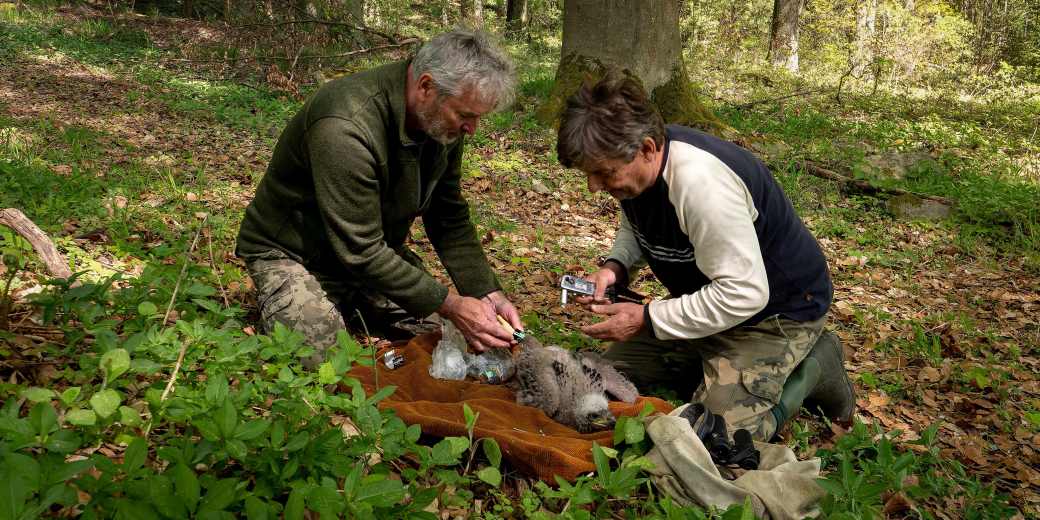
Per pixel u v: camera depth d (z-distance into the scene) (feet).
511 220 24.03
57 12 65.36
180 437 7.64
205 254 16.29
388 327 14.56
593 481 8.66
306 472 7.61
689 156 9.90
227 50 46.88
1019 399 14.98
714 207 9.83
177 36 60.34
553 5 98.99
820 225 26.86
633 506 9.34
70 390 7.29
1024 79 75.25
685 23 82.79
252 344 9.24
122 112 34.63
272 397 9.70
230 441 6.91
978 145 41.19
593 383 11.25
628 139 9.39
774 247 10.81
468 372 12.52
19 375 9.30
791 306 11.14
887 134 40.34
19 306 11.71
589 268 20.58
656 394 12.86
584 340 15.31
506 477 9.62
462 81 10.93
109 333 8.75
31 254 13.38
